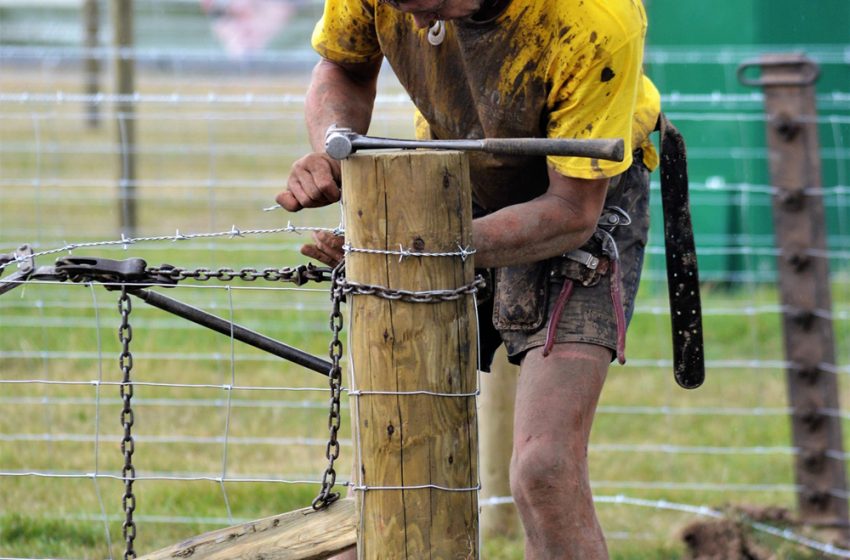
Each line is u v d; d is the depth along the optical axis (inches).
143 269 441.4
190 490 772.0
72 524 723.4
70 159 2080.5
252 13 3624.5
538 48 430.3
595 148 371.9
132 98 849.5
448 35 453.7
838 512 758.5
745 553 712.4
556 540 435.8
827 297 764.0
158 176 1883.6
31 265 445.4
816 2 1360.7
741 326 1172.5
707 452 868.0
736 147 1382.9
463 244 383.9
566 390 449.7
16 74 3371.1
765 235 1386.6
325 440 850.1
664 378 1026.1
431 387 385.4
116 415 896.9
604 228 474.9
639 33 423.5
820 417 761.6
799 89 757.3
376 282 382.3
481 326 517.0
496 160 466.9
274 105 2443.4
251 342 455.2
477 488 395.9
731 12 1364.4
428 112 478.6
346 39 504.7
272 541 413.4
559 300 462.0
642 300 1269.7
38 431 862.5
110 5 1624.0
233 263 1299.2
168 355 956.6
